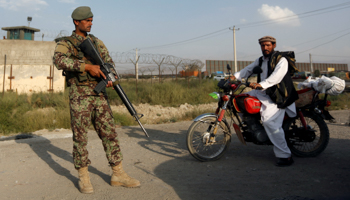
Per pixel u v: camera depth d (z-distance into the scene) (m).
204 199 2.44
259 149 4.16
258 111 3.40
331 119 3.74
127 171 3.26
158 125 6.98
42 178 3.07
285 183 2.78
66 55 2.53
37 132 6.20
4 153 4.21
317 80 3.70
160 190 2.65
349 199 2.38
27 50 14.63
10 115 7.05
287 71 3.41
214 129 3.53
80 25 2.61
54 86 13.26
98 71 2.54
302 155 3.67
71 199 2.49
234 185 2.76
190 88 14.00
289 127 3.68
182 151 4.18
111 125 2.71
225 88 3.50
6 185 2.86
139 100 11.38
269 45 3.46
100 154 4.09
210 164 3.47
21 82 13.00
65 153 4.20
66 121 6.92
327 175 2.97
